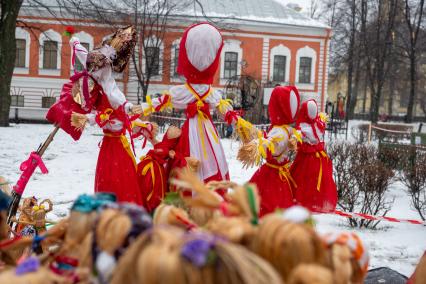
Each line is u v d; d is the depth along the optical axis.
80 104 5.67
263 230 2.26
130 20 33.28
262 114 27.11
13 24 24.50
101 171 5.64
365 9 42.69
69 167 13.79
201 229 2.89
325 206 7.60
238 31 39.28
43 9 36.25
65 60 37.91
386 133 29.38
